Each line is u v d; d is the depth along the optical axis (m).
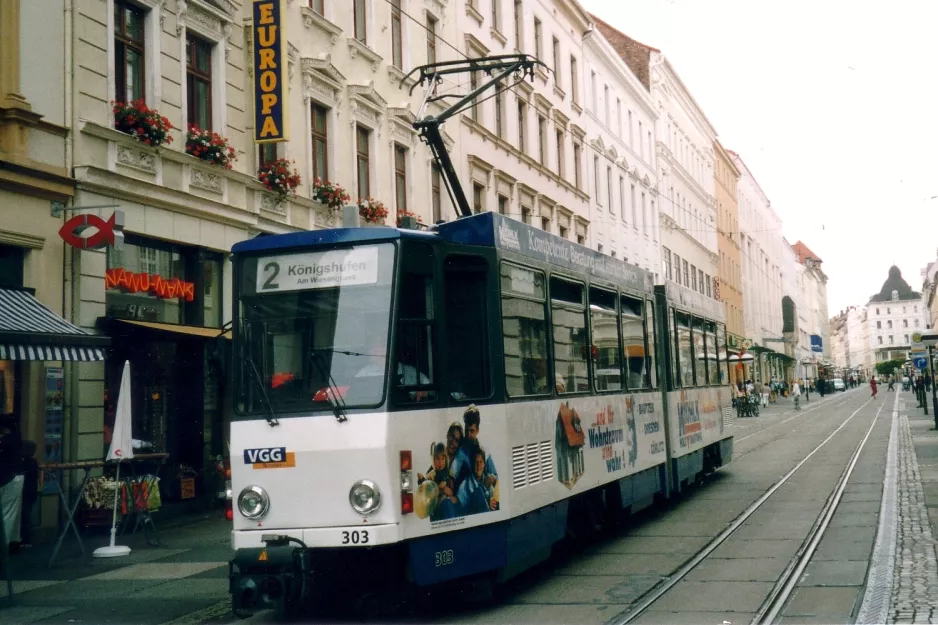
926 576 9.48
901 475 18.92
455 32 28.91
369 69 23.19
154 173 15.55
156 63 15.75
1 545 10.73
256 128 17.98
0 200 12.80
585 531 11.55
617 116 46.28
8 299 12.14
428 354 8.41
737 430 38.44
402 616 8.61
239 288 8.59
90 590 10.20
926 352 38.94
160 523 15.27
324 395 8.15
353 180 22.02
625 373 13.24
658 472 14.66
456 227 8.98
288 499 8.12
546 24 36.81
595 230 41.66
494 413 9.02
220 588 10.21
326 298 8.34
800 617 8.09
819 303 159.00
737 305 79.06
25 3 13.34
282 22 17.86
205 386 16.80
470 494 8.61
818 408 58.84
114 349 14.87
